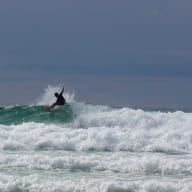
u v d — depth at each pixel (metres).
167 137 80.75
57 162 57.94
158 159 59.38
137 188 45.97
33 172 54.06
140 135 79.75
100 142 75.31
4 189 45.62
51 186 46.16
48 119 104.75
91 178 51.50
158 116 96.56
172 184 46.75
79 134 79.06
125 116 98.69
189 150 75.25
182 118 95.44
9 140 75.25
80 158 61.69
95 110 104.62
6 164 57.62
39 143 74.25
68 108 105.44
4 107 111.50
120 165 57.84
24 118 107.38
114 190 45.34
